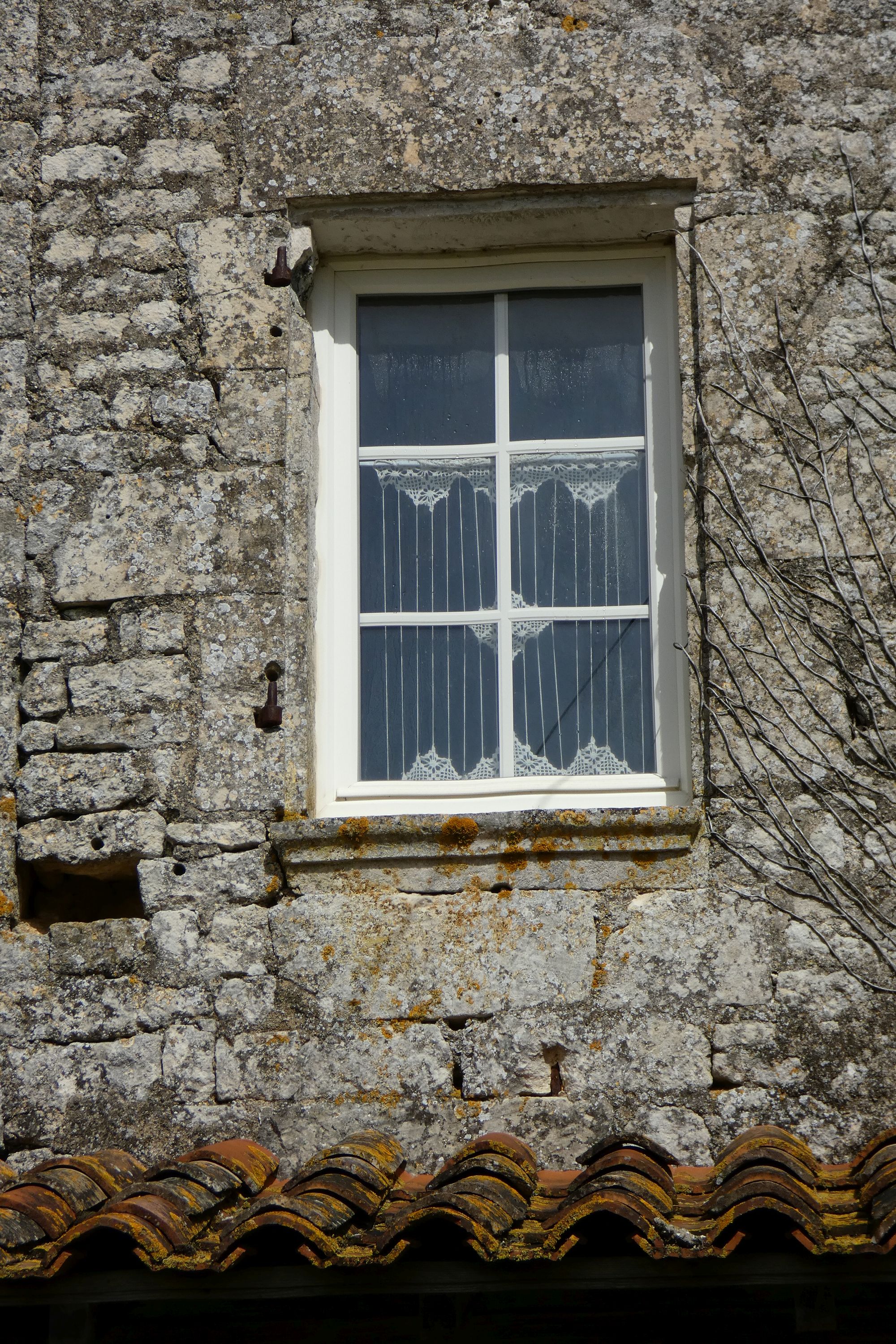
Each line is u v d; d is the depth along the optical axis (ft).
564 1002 22.13
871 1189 18.60
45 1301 18.35
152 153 25.57
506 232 25.57
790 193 24.52
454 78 25.29
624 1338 20.66
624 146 24.75
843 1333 20.56
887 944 21.84
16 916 23.29
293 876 23.00
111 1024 22.56
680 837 22.66
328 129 25.29
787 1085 21.61
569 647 24.97
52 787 23.57
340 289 26.30
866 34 25.08
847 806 22.57
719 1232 17.72
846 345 24.00
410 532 25.59
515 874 22.76
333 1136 21.84
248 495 24.26
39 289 25.29
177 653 23.84
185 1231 18.35
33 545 24.38
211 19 25.96
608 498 25.43
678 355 24.80
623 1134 20.06
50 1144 22.16
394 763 24.75
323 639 24.82
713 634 23.34
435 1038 22.15
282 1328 21.01
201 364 24.80
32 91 26.03
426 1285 18.13
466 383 26.05
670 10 25.31
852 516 23.44
